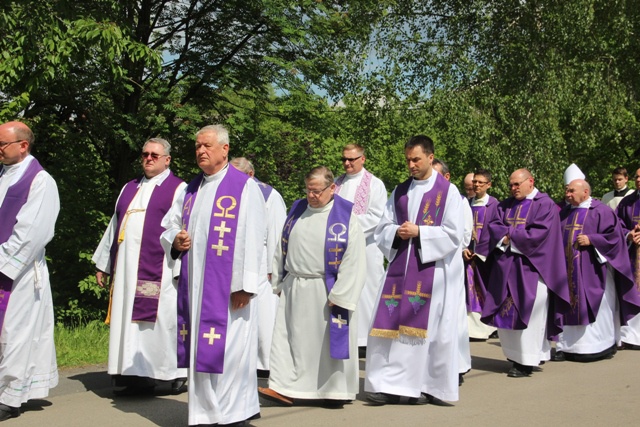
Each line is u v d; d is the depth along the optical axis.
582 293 8.77
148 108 11.96
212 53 12.41
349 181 8.78
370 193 8.67
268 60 11.84
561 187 16.67
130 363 6.48
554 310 7.94
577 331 8.78
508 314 7.70
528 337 7.70
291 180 13.93
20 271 5.73
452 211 6.46
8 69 8.91
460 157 16.84
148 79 12.08
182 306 5.36
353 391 6.25
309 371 6.24
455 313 6.44
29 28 8.90
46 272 6.08
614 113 17.98
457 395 6.34
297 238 6.34
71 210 10.88
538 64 16.75
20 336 5.79
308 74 12.48
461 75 17.02
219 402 5.20
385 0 14.43
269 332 7.52
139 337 6.55
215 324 5.20
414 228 6.40
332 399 6.19
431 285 6.41
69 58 9.28
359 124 17.31
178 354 5.32
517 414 6.00
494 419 5.83
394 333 6.39
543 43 17.03
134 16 11.78
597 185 24.08
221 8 12.08
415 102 17.31
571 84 17.17
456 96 16.48
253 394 5.41
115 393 6.62
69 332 9.26
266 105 12.88
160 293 6.56
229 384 5.23
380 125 17.34
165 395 6.66
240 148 12.30
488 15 17.23
